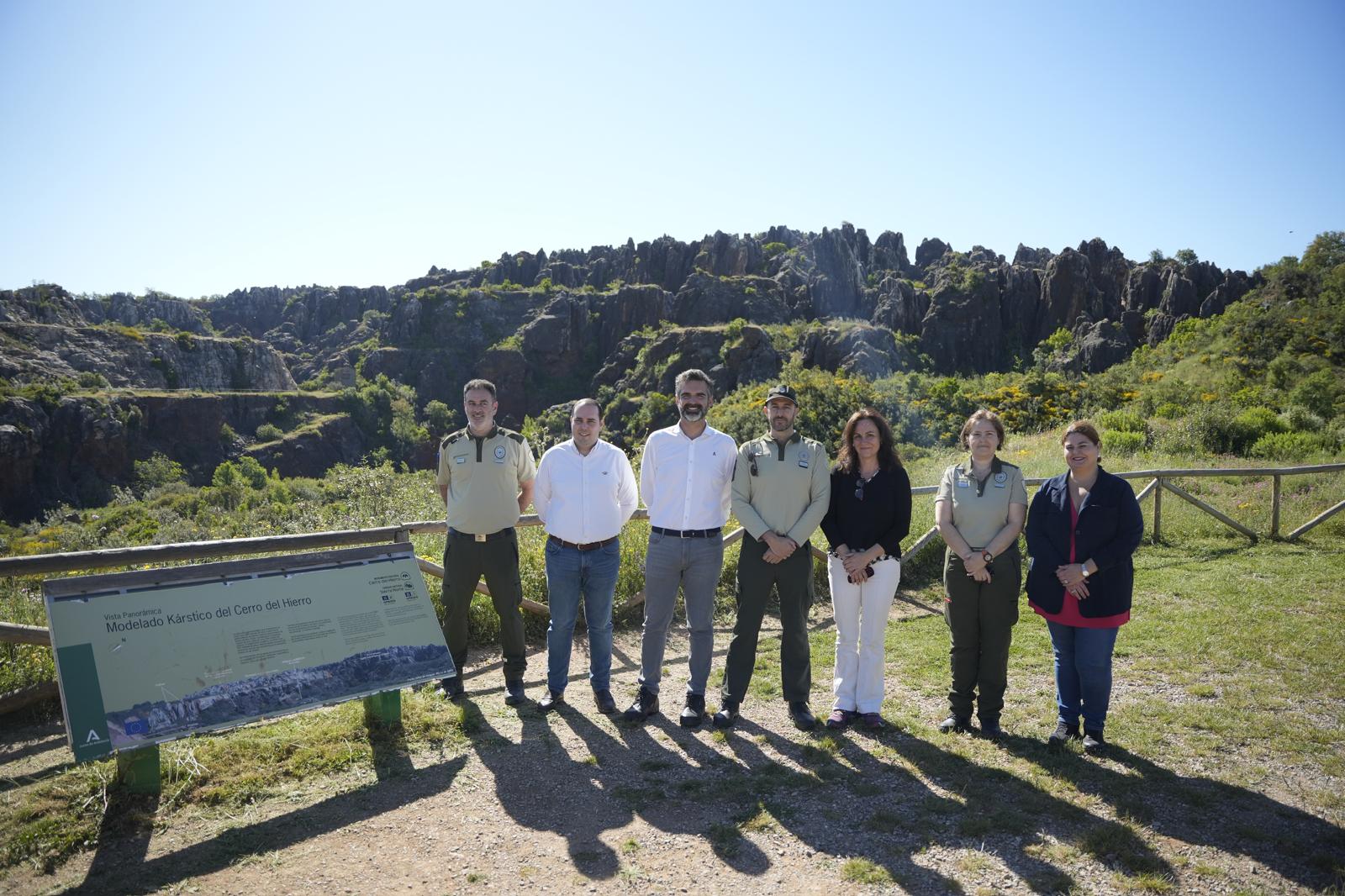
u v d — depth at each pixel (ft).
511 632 15.83
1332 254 176.65
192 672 11.75
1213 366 112.16
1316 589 23.62
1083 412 102.99
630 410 320.09
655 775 12.63
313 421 386.73
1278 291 172.45
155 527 54.70
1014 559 14.01
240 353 433.89
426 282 577.84
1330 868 9.71
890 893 9.29
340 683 13.01
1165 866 9.80
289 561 13.47
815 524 14.43
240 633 12.43
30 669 14.87
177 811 11.25
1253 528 33.01
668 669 18.45
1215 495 38.24
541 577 21.77
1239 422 59.52
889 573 14.47
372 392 409.28
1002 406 110.63
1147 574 26.25
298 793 11.91
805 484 14.42
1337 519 33.63
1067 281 325.21
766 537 14.26
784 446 14.57
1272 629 19.70
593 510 15.24
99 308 574.56
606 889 9.44
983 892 9.27
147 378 394.32
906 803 11.57
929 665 18.24
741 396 124.06
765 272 442.50
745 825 10.91
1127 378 129.49
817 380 114.83
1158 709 15.02
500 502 15.58
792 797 11.82
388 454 391.45
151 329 545.85
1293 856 10.05
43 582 11.22
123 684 11.14
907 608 23.93
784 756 13.35
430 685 16.31
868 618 14.57
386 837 10.68
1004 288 337.52
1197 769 12.62
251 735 13.55
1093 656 13.26
